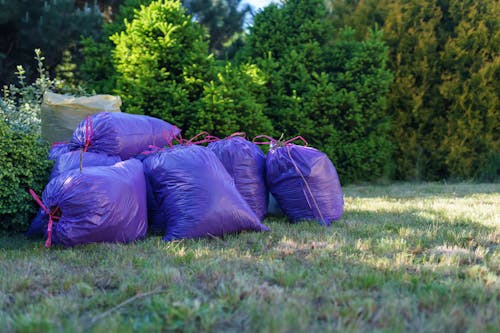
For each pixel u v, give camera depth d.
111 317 2.26
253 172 4.97
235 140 5.12
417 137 10.27
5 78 11.34
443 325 2.18
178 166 4.18
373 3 10.62
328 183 4.94
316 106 8.93
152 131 5.14
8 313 2.41
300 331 2.10
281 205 5.08
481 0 10.10
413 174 10.25
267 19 9.65
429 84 10.12
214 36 15.58
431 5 10.16
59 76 12.09
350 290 2.68
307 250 3.69
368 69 9.30
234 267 3.15
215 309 2.37
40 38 10.77
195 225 3.98
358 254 3.55
